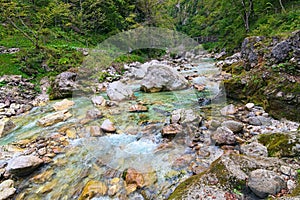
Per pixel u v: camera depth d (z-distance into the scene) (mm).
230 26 19344
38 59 8953
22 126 4723
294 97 4242
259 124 4121
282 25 12219
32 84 7578
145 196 2566
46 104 6359
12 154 3486
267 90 4836
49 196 2645
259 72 5492
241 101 5516
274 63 5367
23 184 2822
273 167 2354
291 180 2156
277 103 4473
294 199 1890
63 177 2953
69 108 5535
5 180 2836
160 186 2701
